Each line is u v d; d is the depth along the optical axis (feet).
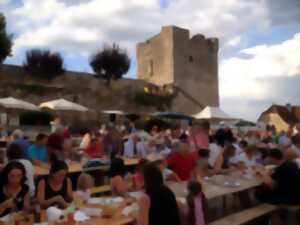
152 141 40.24
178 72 152.76
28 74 105.40
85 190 20.13
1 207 16.44
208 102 162.61
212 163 31.91
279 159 30.83
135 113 110.42
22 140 29.89
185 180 26.86
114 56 119.96
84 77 116.37
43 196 17.98
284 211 25.07
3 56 98.94
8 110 80.64
